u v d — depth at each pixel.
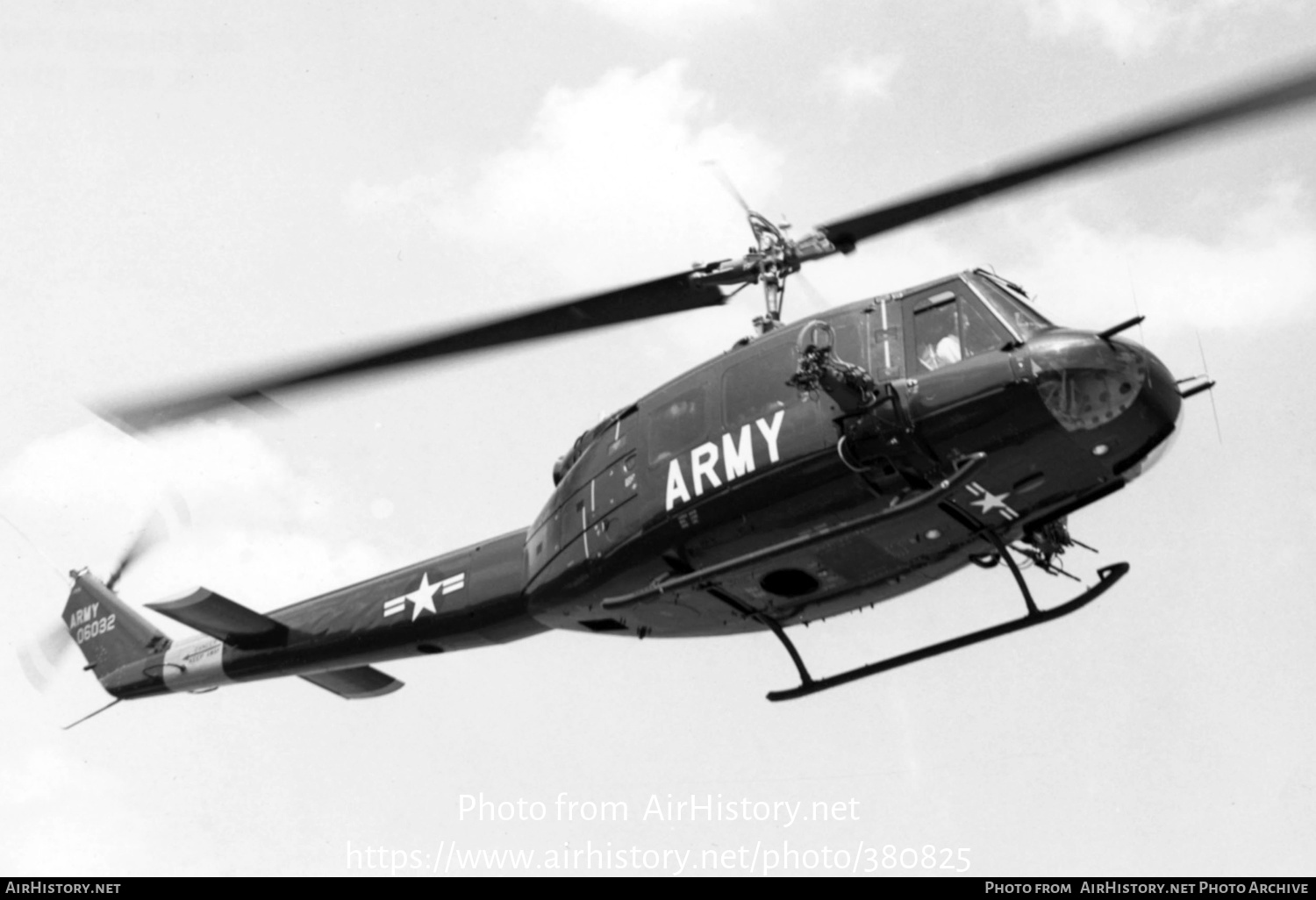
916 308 29.33
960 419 27.88
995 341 28.33
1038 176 25.16
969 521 29.11
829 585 30.89
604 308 29.69
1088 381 27.34
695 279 30.80
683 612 32.41
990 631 30.02
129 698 50.22
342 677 46.00
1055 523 30.81
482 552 38.31
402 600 39.22
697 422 30.88
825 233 30.38
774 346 30.42
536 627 37.31
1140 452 28.52
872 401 28.16
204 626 42.78
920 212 28.31
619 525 31.75
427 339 26.73
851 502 29.02
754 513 29.69
